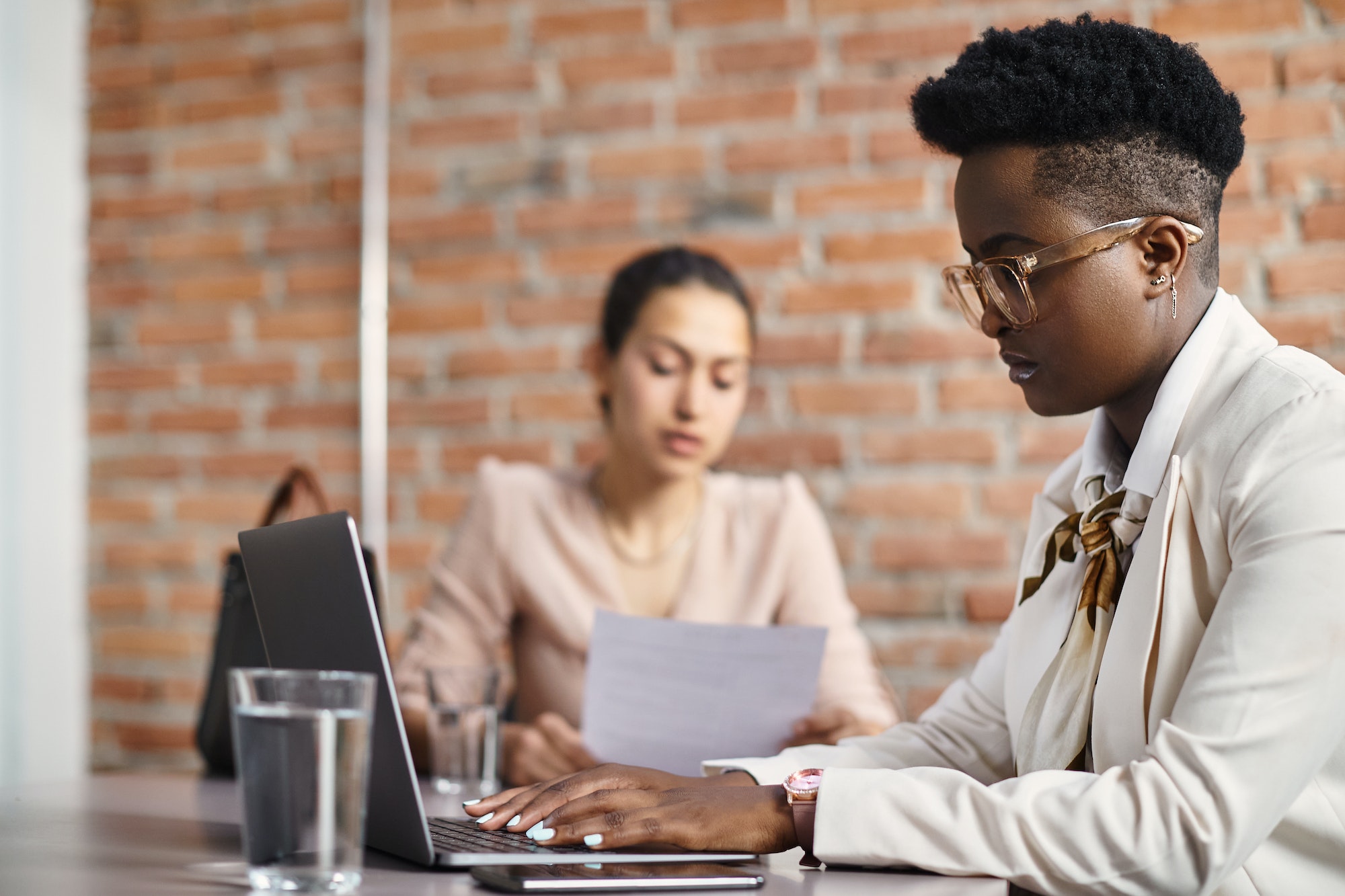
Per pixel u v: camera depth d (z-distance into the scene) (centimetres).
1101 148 97
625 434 189
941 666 223
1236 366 98
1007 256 100
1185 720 82
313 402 259
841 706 160
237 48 267
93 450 270
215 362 265
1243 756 80
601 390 200
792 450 231
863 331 229
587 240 244
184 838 99
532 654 192
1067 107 96
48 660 265
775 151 235
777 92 235
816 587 191
